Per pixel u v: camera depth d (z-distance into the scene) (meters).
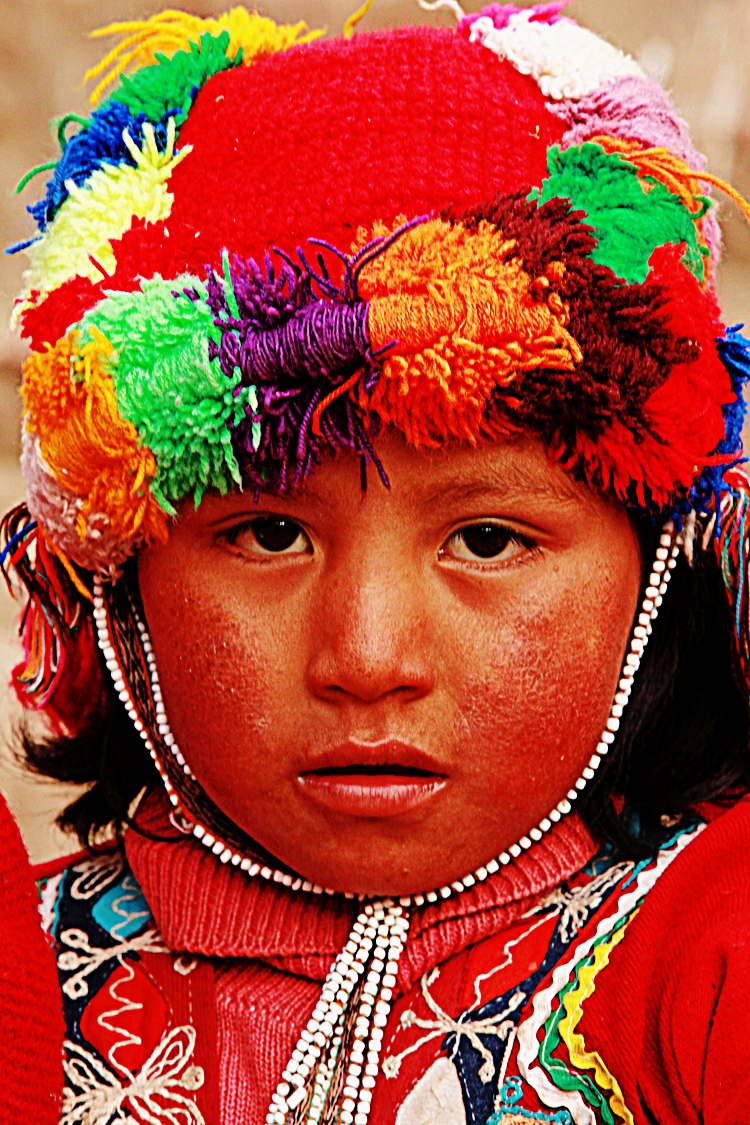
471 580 1.34
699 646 1.59
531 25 1.46
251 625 1.37
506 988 1.43
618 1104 1.35
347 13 3.70
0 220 3.77
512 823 1.41
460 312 1.24
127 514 1.38
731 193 1.42
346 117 1.37
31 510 1.51
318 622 1.33
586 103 1.42
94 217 1.43
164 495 1.37
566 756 1.40
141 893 1.63
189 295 1.32
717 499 1.48
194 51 1.55
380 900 1.47
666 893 1.40
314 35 1.65
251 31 1.61
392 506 1.31
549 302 1.26
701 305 1.37
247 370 1.28
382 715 1.33
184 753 1.46
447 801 1.37
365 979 1.46
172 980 1.52
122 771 1.72
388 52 1.41
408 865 1.39
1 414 3.58
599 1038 1.36
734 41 3.63
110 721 1.72
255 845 1.50
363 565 1.31
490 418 1.28
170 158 1.45
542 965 1.43
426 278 1.26
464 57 1.43
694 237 1.43
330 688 1.33
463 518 1.33
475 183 1.35
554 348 1.26
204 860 1.53
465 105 1.38
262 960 1.51
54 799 2.69
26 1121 1.31
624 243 1.34
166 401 1.31
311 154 1.37
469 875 1.45
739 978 1.30
